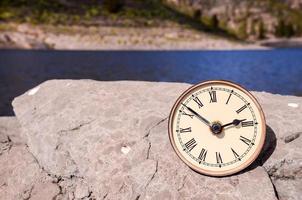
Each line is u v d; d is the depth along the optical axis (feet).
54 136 1.50
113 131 1.44
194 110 1.26
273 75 9.62
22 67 10.53
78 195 1.38
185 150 1.25
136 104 1.56
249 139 1.22
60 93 1.71
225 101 1.25
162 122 1.46
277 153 1.32
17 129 1.86
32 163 1.57
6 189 1.53
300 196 1.26
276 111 1.48
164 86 1.71
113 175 1.32
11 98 5.17
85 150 1.41
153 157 1.34
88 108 1.56
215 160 1.23
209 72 10.41
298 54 22.90
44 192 1.45
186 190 1.24
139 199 1.25
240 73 10.16
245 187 1.22
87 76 8.75
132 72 10.01
